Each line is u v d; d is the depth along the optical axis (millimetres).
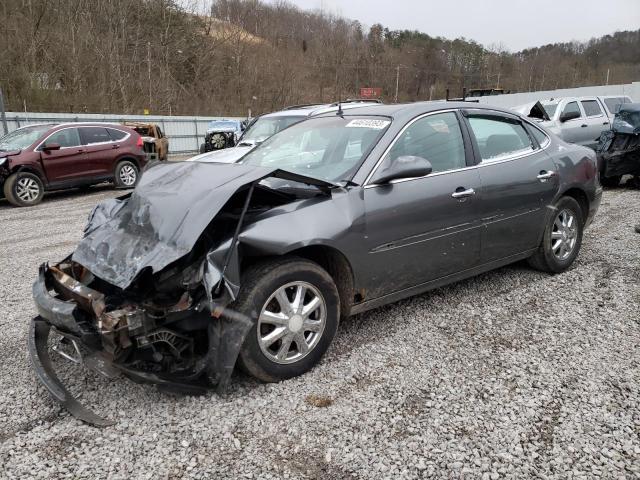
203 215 2920
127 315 2764
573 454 2502
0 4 30828
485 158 4301
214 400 3018
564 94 25203
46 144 11648
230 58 49312
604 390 3039
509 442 2600
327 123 4410
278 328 3119
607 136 10570
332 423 2783
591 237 6594
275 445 2615
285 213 3168
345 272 3457
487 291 4691
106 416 2883
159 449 2598
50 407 3002
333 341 3756
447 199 3887
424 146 3936
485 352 3545
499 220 4320
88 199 12086
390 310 4312
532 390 3062
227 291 2803
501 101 24500
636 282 4820
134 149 13555
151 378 2779
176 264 3020
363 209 3439
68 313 2881
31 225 8898
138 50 39156
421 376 3244
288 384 3168
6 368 3482
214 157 8453
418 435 2670
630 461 2445
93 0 36656
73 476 2414
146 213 3270
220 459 2520
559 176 4836
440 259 3951
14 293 5039
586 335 3770
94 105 31156
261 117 10938
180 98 41219
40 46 30594
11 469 2465
